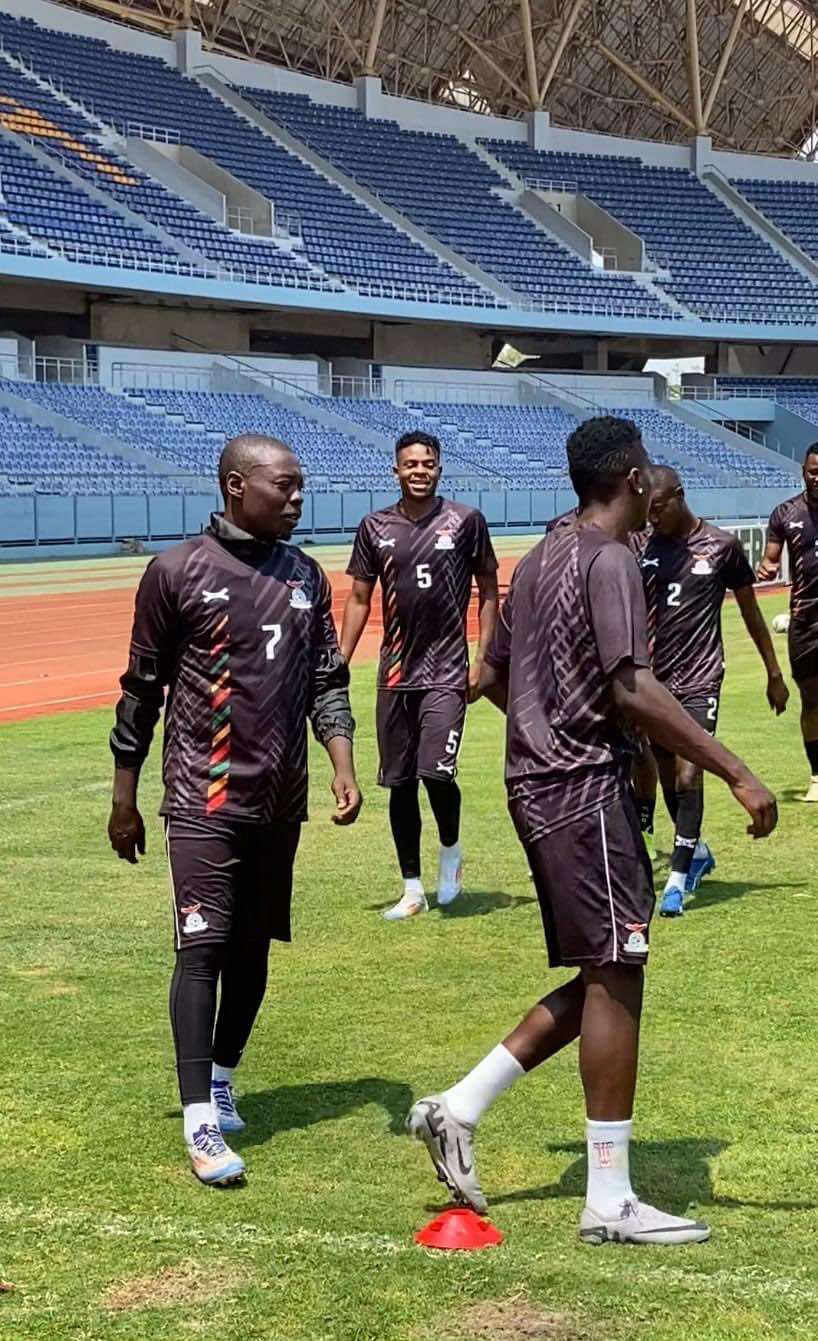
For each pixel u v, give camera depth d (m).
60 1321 3.13
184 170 45.16
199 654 4.08
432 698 6.67
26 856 7.91
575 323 49.09
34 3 47.47
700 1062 4.75
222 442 38.94
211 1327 3.10
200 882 4.05
